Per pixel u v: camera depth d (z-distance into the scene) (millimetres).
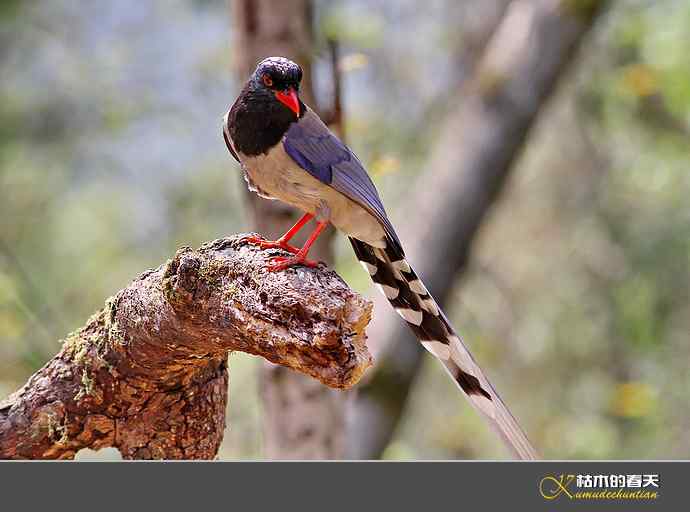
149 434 6379
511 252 16531
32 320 10922
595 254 16016
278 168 6492
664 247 15273
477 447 16328
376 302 11633
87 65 15594
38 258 14984
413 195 12492
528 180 16188
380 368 11180
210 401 6391
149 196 15656
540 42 11828
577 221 16047
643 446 15109
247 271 5273
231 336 5430
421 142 15266
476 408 6633
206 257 5500
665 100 12922
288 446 8750
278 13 8391
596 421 15656
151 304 5734
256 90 6473
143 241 15430
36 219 15242
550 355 16297
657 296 15297
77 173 15555
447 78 15938
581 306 16031
